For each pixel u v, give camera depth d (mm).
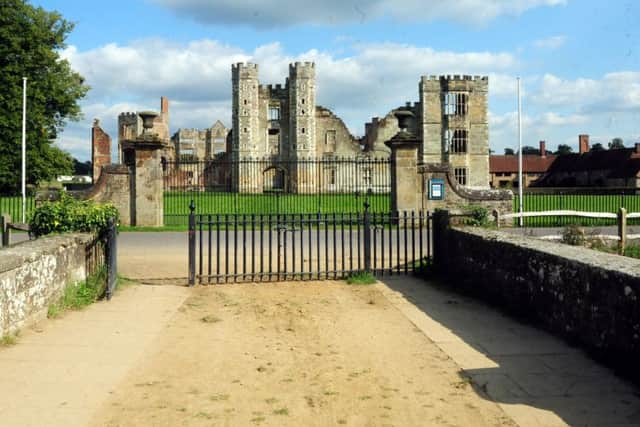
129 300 9867
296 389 5770
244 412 5199
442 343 7316
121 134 84250
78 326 8023
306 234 18844
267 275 11844
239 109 71500
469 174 70562
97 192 20703
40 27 38781
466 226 11562
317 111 74375
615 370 6102
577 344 7043
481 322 8344
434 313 8945
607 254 7570
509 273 8984
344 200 32750
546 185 92688
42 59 38781
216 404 5371
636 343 5852
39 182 40562
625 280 6078
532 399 5430
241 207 31688
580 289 7004
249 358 6758
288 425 4945
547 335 7559
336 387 5824
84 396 5492
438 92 70562
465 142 70438
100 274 10430
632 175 75062
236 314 8984
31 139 37844
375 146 73812
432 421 5008
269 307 9453
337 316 8828
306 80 72125
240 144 71250
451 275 11422
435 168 21406
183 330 7996
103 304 9500
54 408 5191
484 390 5688
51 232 10266
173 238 18109
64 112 41594
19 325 7434
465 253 10734
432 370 6301
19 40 37188
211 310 9250
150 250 15812
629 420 4914
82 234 10180
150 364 6477
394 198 21188
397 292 10562
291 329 8109
